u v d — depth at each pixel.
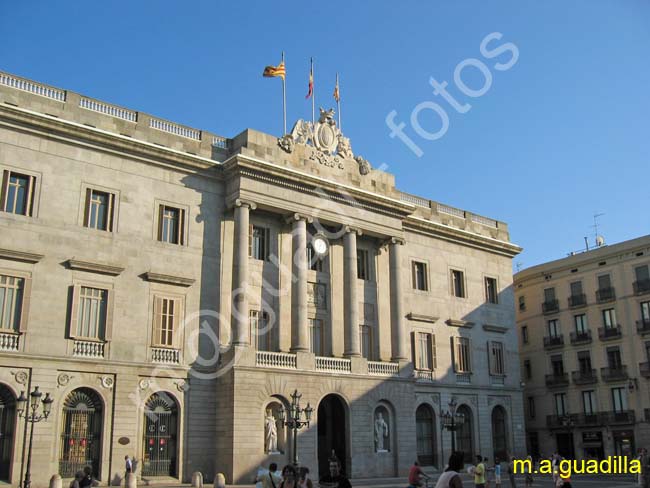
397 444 49.34
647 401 65.19
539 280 77.31
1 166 38.00
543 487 46.19
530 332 77.19
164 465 40.53
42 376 37.00
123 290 40.97
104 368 39.19
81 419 38.41
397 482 45.16
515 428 61.91
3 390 36.28
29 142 39.25
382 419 49.44
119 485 38.06
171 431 41.31
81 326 39.25
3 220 37.56
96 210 41.31
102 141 41.50
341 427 47.78
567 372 72.44
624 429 66.50
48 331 37.81
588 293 72.19
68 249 39.41
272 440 42.78
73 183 40.38
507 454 60.53
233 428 41.09
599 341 70.12
